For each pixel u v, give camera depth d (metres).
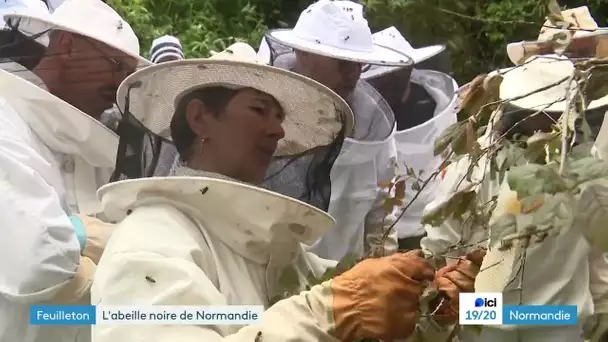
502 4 3.78
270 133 1.59
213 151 1.55
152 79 1.55
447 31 3.96
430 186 2.27
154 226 1.46
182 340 1.30
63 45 2.21
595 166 1.09
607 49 1.64
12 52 2.19
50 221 1.78
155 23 5.24
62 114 2.16
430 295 1.37
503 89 1.67
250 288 1.52
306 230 1.62
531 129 1.52
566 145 1.12
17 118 2.12
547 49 1.71
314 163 1.71
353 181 2.71
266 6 5.77
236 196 1.48
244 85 1.55
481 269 1.44
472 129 1.44
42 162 2.05
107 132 2.22
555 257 1.53
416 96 3.30
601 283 1.70
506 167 1.31
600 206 1.11
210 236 1.54
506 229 1.25
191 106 1.55
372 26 4.20
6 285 1.75
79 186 2.28
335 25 2.97
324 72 2.83
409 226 2.35
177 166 1.57
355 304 1.29
